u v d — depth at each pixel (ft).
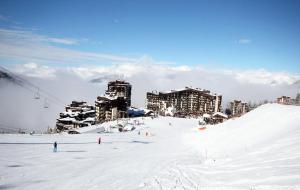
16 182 87.56
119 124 410.93
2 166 109.60
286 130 135.64
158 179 89.10
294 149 93.71
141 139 258.98
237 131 177.47
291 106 192.03
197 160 127.13
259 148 114.11
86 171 104.47
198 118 577.84
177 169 102.99
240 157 107.34
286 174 70.23
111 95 586.45
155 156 145.28
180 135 280.92
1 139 199.52
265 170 79.25
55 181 89.04
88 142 214.69
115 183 85.61
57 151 157.69
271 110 192.24
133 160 129.08
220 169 95.35
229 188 72.38
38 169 107.04
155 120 479.41
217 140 175.63
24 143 185.06
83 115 558.15
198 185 81.20
